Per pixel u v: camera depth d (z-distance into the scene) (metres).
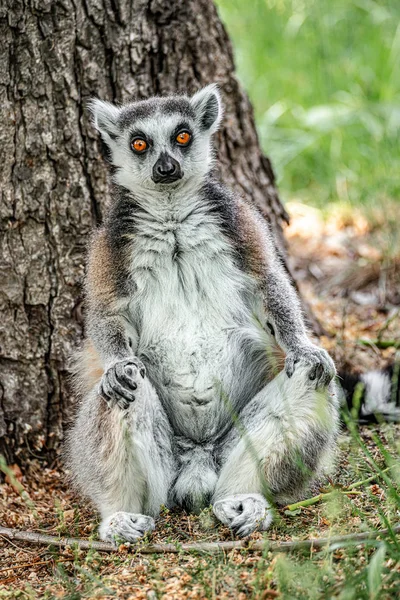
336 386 8.44
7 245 9.30
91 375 8.68
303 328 8.30
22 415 9.47
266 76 19.36
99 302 8.20
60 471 9.43
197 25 10.26
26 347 9.41
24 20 9.16
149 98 9.41
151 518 7.64
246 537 7.22
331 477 8.36
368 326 12.23
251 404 7.98
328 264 14.44
